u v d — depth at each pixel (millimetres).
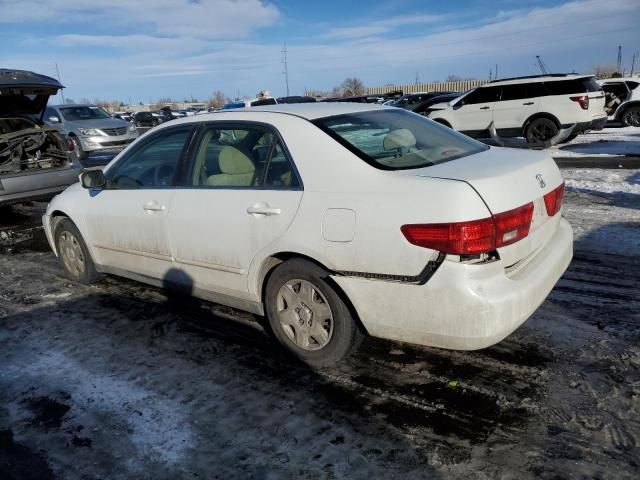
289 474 2447
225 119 3680
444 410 2844
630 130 16062
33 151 8211
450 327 2715
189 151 3812
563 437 2586
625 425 2643
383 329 2949
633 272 4586
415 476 2395
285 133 3316
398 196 2795
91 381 3303
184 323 4043
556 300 4102
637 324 3650
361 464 2484
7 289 4980
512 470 2396
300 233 3094
